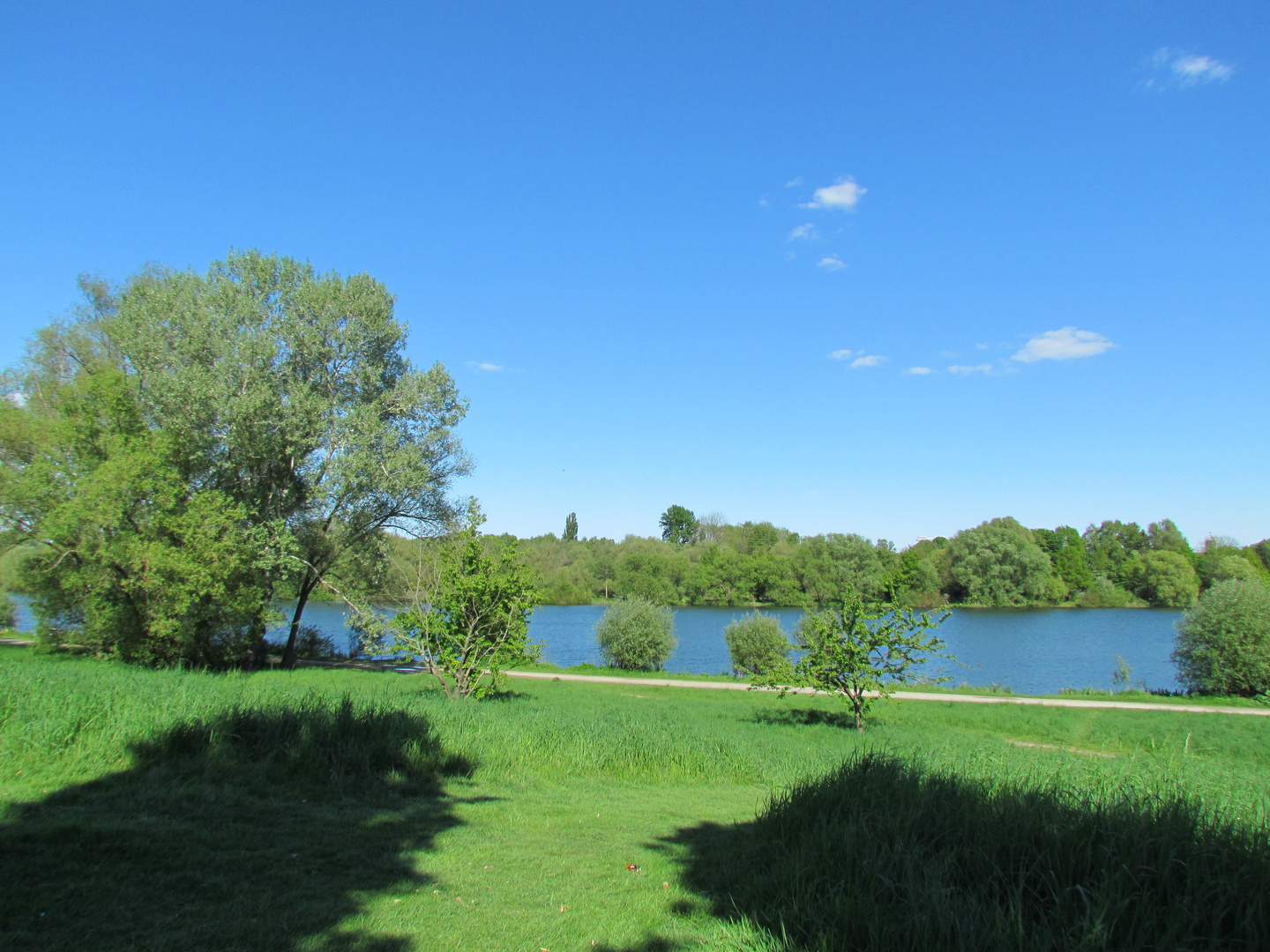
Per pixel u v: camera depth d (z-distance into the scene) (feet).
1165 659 161.17
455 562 71.31
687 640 202.69
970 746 51.96
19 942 13.37
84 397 86.43
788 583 272.72
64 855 17.79
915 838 17.52
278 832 21.91
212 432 97.86
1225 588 123.54
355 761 30.63
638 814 29.78
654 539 328.29
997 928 13.14
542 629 221.05
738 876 20.02
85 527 82.43
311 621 222.48
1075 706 97.60
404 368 116.88
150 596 83.46
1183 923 13.25
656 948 15.44
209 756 28.78
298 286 106.32
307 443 103.30
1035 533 322.96
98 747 27.63
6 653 94.99
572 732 41.81
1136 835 16.12
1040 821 17.51
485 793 31.04
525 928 16.26
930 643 71.82
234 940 14.38
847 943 13.89
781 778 39.11
